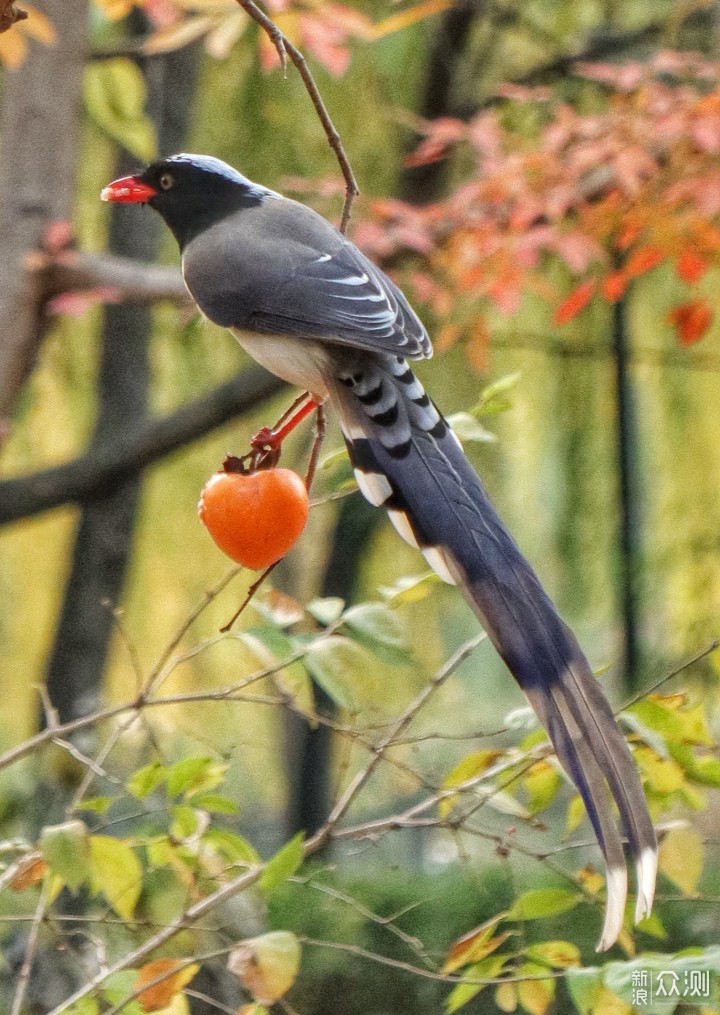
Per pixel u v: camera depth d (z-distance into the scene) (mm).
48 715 6074
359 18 9578
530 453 15844
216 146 14414
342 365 5844
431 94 13688
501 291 10430
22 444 15281
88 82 11820
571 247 10211
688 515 14625
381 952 12133
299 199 13859
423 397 5719
